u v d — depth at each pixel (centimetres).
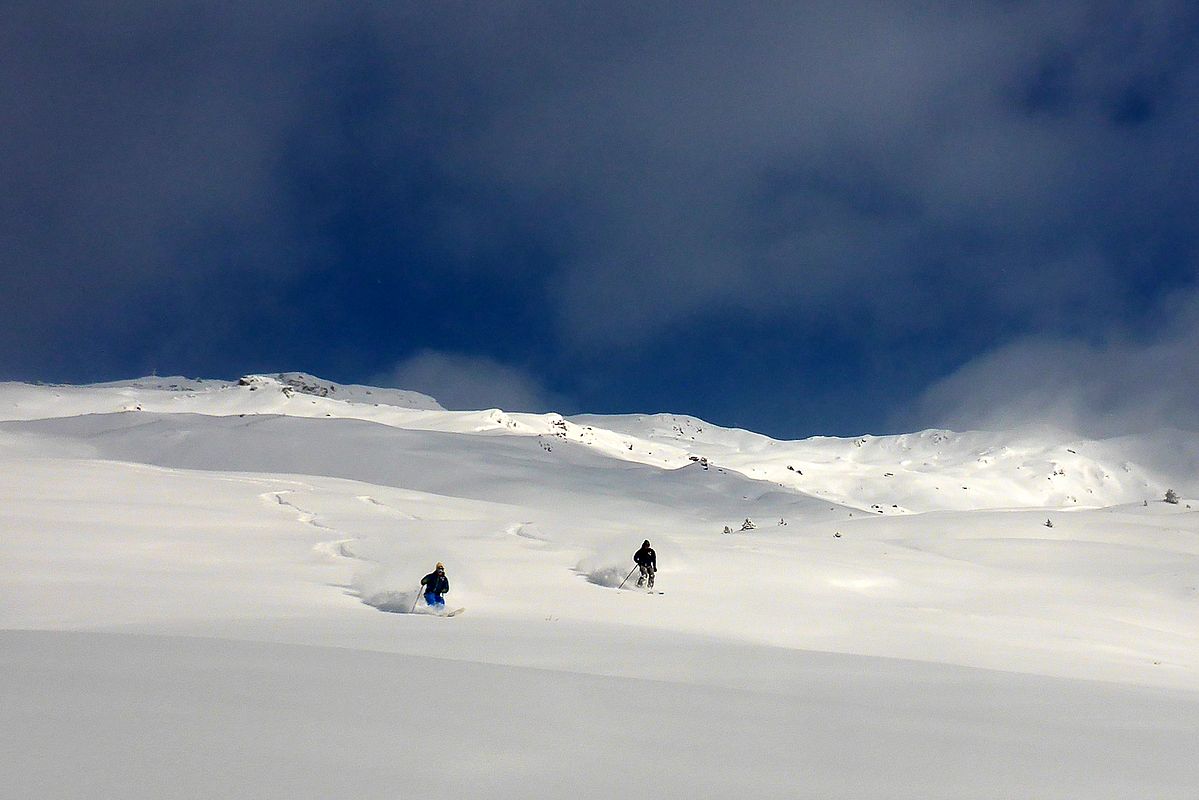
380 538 3131
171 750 421
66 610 1438
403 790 390
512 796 396
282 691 598
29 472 4391
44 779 358
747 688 895
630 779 446
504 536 3512
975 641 1988
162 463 9356
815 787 456
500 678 745
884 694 909
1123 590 3438
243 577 2059
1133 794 483
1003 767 537
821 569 3222
